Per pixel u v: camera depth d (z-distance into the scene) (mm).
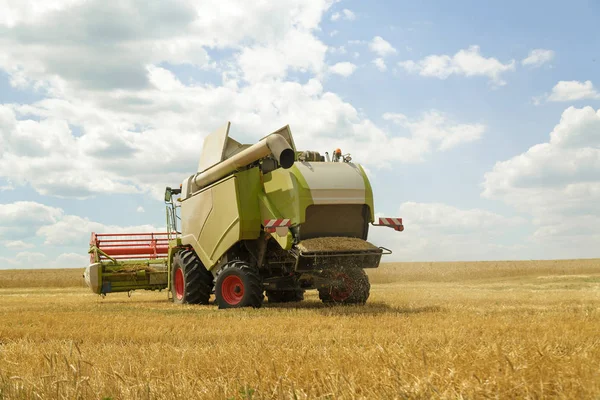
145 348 6355
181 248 16938
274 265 14070
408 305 12734
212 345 6785
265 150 13281
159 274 18953
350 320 9352
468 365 4281
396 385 3691
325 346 6168
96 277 18156
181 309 13195
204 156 15883
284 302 16203
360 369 4375
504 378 3789
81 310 13062
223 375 4570
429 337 6691
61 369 4926
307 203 12672
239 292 13523
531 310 10789
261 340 6867
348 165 13414
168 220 17391
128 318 10367
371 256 12969
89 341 7363
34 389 4188
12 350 6289
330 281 13281
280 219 12789
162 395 4051
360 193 13156
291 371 4484
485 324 7941
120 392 4156
